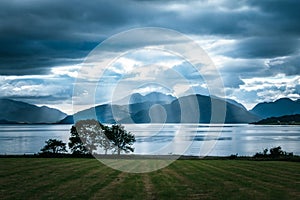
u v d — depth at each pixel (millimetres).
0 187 20422
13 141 111188
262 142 100062
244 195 18516
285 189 20391
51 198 17281
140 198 17625
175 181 23594
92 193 18781
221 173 28438
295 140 108250
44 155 47188
